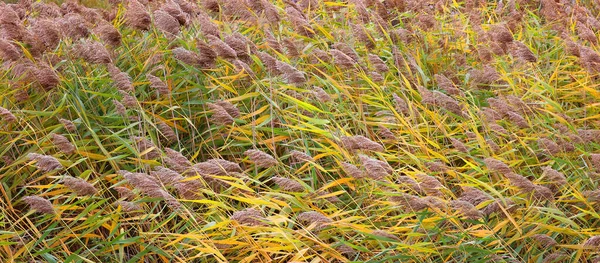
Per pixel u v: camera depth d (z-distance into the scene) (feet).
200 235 14.24
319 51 20.21
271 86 18.74
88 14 22.93
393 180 17.48
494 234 15.20
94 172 16.22
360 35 21.58
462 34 24.94
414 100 20.70
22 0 23.98
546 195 15.29
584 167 17.56
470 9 26.94
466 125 19.15
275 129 18.19
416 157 17.48
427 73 22.58
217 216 15.83
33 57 19.27
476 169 16.79
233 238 14.43
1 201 15.51
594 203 15.85
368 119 19.57
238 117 17.83
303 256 14.71
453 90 19.89
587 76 20.89
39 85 17.99
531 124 18.97
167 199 14.40
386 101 20.33
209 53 18.53
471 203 15.37
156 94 19.49
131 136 17.15
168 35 20.34
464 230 14.88
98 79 18.86
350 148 16.53
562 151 17.78
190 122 17.84
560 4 26.32
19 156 17.04
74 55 18.85
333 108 19.90
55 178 16.76
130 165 17.75
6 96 18.51
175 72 20.39
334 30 23.43
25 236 15.99
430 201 15.03
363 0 24.21
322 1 25.88
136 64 20.42
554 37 25.18
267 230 14.78
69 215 16.42
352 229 14.92
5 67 18.93
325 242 15.46
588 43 25.13
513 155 18.26
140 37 21.85
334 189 17.37
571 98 21.47
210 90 18.94
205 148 18.60
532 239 15.55
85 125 17.38
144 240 15.52
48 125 18.30
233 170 15.37
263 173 16.83
